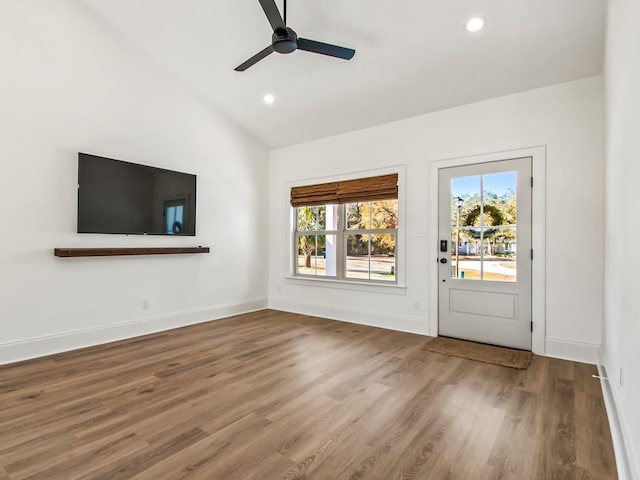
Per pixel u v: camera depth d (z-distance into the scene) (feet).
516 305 11.37
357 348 11.51
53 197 10.79
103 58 11.89
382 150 14.32
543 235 10.81
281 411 7.28
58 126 10.87
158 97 13.50
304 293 16.97
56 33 10.80
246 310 17.13
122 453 5.80
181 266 14.40
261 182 17.88
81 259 11.48
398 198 13.85
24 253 10.26
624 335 5.82
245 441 6.18
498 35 9.45
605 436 6.34
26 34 10.22
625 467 5.06
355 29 10.19
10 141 9.96
